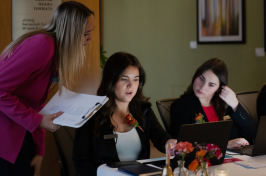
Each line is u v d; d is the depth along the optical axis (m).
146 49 5.34
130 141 1.86
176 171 1.21
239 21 4.29
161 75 5.22
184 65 4.93
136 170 1.38
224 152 1.58
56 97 1.70
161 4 5.09
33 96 1.63
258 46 4.15
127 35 5.52
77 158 1.74
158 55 5.21
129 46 5.52
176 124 2.24
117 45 5.66
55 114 1.55
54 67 1.66
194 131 1.43
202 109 2.27
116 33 5.65
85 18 1.61
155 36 5.20
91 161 1.79
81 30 1.59
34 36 1.56
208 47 4.64
